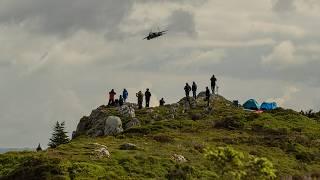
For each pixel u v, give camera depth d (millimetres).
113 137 128125
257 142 126438
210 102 179375
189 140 122000
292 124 152000
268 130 141375
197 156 102500
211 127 145750
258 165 65375
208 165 94938
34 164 86625
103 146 103500
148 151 102000
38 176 81750
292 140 130375
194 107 171500
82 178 80312
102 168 85750
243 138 129125
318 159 118688
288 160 113375
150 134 131250
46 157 89812
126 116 156500
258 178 65875
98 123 152125
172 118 158250
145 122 154375
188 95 174125
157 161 92938
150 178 85000
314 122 160500
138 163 90938
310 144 130375
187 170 89375
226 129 143375
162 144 114312
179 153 103000
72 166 84250
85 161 89125
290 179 94750
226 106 176750
